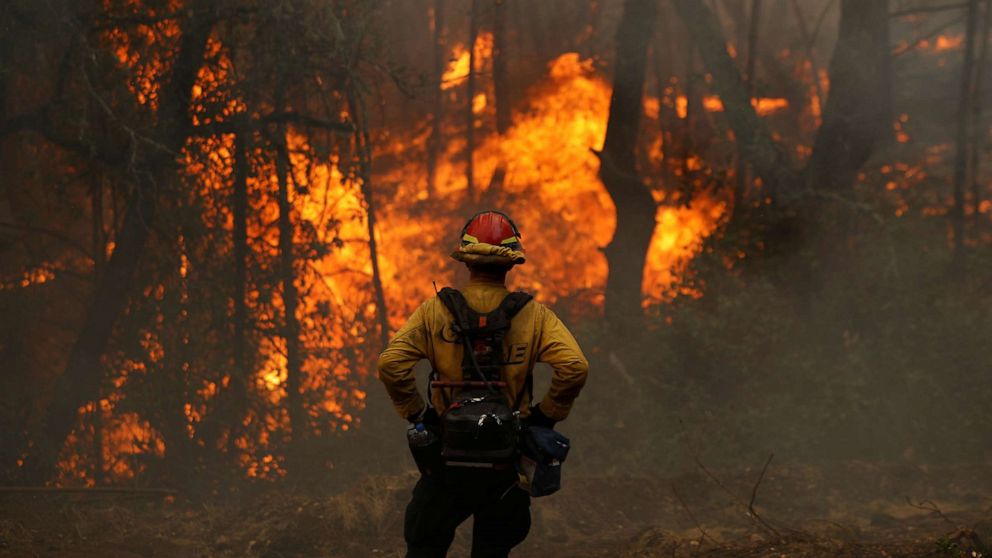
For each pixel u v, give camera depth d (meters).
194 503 8.16
